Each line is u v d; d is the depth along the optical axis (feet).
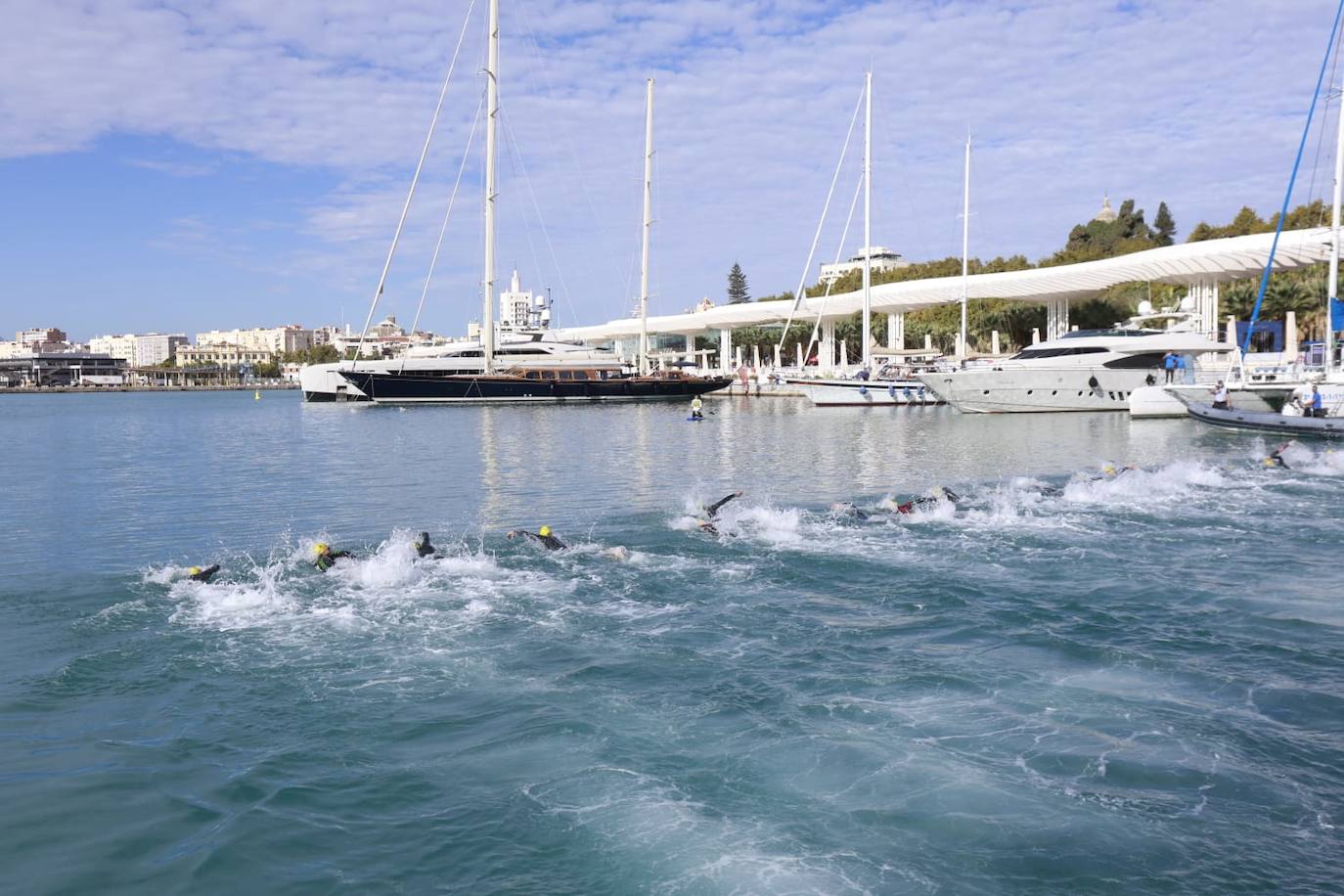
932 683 33.71
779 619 41.27
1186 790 25.75
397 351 486.38
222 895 21.42
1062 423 156.25
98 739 29.32
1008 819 24.31
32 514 70.54
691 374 309.22
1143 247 369.50
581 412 213.87
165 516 68.54
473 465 101.65
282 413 240.12
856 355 361.92
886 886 21.49
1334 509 67.26
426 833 23.93
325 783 26.55
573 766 27.40
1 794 25.73
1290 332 177.99
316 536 60.03
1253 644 37.83
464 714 31.12
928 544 55.98
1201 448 111.24
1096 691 32.94
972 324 301.43
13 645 37.93
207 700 32.30
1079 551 54.24
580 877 21.99
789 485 81.87
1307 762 27.40
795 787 26.04
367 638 38.73
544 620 41.04
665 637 38.86
